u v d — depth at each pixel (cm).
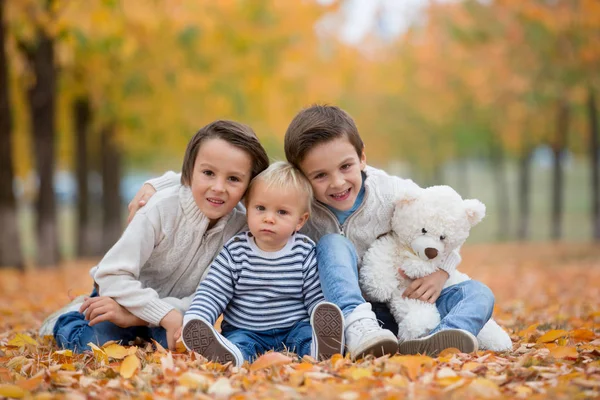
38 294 898
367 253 414
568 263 1519
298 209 374
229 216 406
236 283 374
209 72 1392
